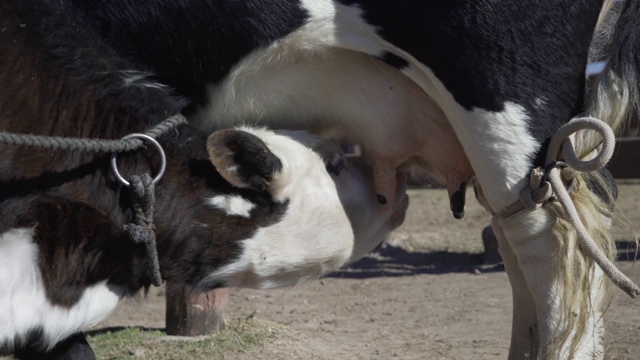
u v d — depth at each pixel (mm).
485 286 14328
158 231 7262
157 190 7234
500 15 7082
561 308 7469
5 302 6793
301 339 11305
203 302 11266
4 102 6746
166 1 7168
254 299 13914
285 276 7730
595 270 7562
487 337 11398
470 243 18328
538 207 7414
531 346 7953
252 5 7180
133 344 10930
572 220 7320
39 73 6852
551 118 7328
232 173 7105
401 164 8219
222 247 7422
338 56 7531
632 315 11750
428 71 7363
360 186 7992
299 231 7547
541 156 7352
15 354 7496
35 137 6547
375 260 16828
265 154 7109
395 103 7734
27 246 6812
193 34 7258
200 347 10664
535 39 7172
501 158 7359
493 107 7254
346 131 8062
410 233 19578
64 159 6852
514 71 7199
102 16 7246
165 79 7500
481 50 7148
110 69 7098
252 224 7422
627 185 25453
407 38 7258
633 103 7551
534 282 7570
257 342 10883
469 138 7438
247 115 7777
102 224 7027
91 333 11578
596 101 7496
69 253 6977
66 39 6949
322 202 7605
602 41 7684
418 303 13445
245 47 7312
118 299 7387
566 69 7305
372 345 11188
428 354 10719
